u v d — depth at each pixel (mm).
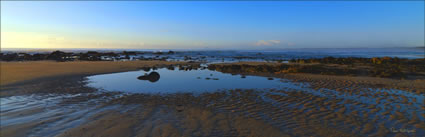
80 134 4566
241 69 18234
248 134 4445
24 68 17875
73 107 6711
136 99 7730
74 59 33344
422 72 13859
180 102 7223
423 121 5000
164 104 6957
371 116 5449
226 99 7613
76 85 10805
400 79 11680
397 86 9625
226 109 6320
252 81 11836
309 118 5402
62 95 8523
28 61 28797
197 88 9836
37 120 5504
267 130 4645
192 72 16484
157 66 21594
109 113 6000
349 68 16297
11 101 7602
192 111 6121
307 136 4312
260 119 5371
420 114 5512
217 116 5629
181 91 9156
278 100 7383
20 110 6449
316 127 4781
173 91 9164
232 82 11523
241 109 6309
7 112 6262
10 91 9305
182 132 4570
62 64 22531
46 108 6637
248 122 5156
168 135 4422
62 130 4812
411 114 5531
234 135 4398
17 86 10438
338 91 8758
